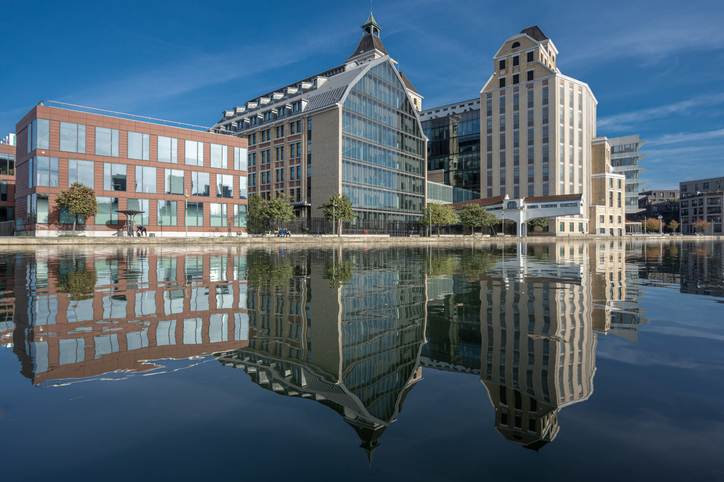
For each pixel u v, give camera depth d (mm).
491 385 2480
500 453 1681
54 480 1449
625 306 5211
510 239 59812
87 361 2959
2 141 54375
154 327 4027
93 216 36812
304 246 30391
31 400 2252
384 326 4098
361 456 1658
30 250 21266
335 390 2438
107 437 1842
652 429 1875
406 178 65875
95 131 37438
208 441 1811
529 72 77250
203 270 10266
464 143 86875
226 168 45906
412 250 24562
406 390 2420
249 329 3961
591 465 1563
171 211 41906
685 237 96750
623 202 87562
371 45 75812
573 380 2541
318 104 54281
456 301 5582
